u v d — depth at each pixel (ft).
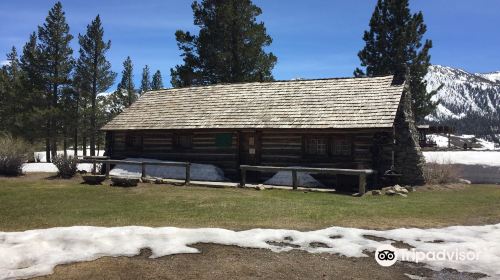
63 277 22.27
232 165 71.00
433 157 91.97
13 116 131.03
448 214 39.04
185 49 119.96
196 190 54.08
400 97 62.80
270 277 22.81
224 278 22.56
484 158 91.09
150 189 54.60
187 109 78.59
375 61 104.99
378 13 106.52
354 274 23.40
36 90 124.98
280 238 29.27
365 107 63.05
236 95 77.71
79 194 49.16
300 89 73.10
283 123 65.87
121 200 44.91
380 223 34.42
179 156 75.56
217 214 37.24
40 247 26.09
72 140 140.67
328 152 63.72
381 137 60.13
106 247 26.55
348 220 35.40
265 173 68.13
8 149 75.20
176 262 24.61
